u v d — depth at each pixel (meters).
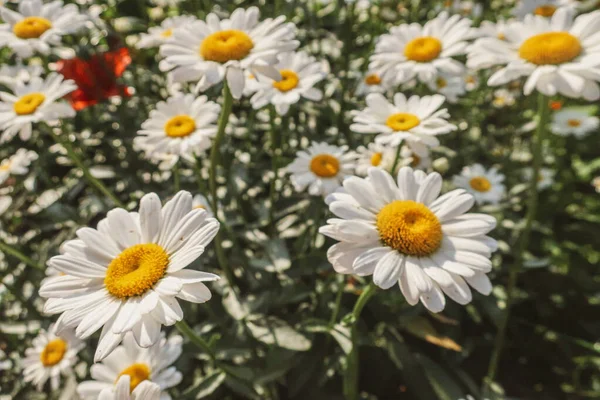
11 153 0.44
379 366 0.37
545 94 0.29
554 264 0.46
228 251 0.36
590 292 0.44
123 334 0.19
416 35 0.36
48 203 0.40
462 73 0.34
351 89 0.44
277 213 0.37
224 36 0.28
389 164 0.34
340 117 0.42
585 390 0.40
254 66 0.28
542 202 0.51
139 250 0.21
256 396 0.30
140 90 0.43
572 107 0.54
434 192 0.23
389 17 0.45
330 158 0.34
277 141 0.41
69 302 0.20
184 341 0.32
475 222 0.22
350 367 0.29
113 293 0.20
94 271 0.21
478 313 0.40
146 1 0.47
